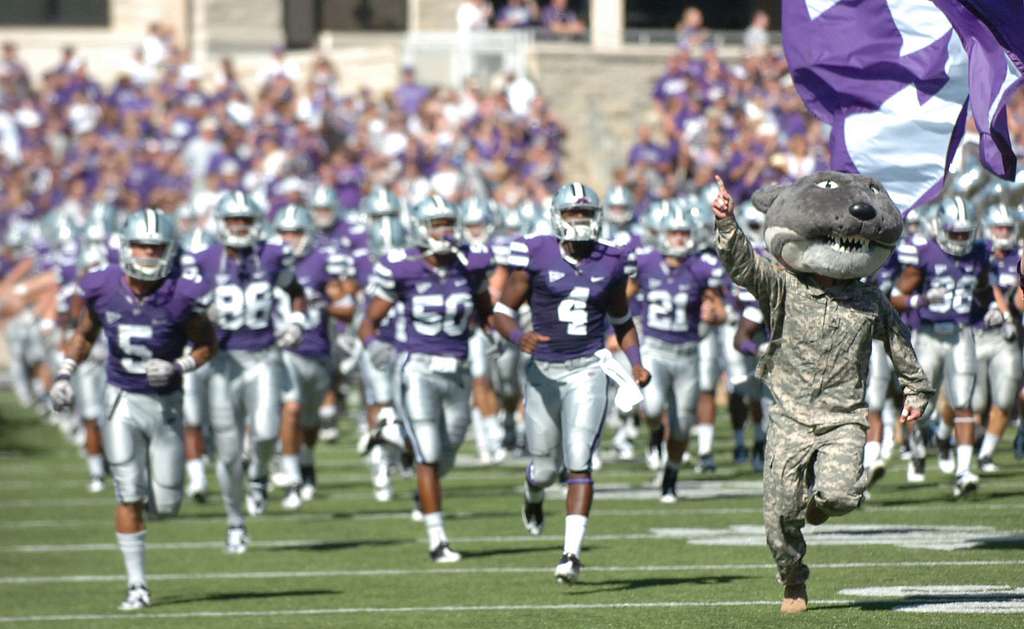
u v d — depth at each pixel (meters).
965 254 43.53
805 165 75.88
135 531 32.31
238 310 40.34
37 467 59.62
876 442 42.44
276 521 44.12
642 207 75.62
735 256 25.12
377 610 30.02
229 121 91.06
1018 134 63.12
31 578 36.75
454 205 35.97
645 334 45.19
